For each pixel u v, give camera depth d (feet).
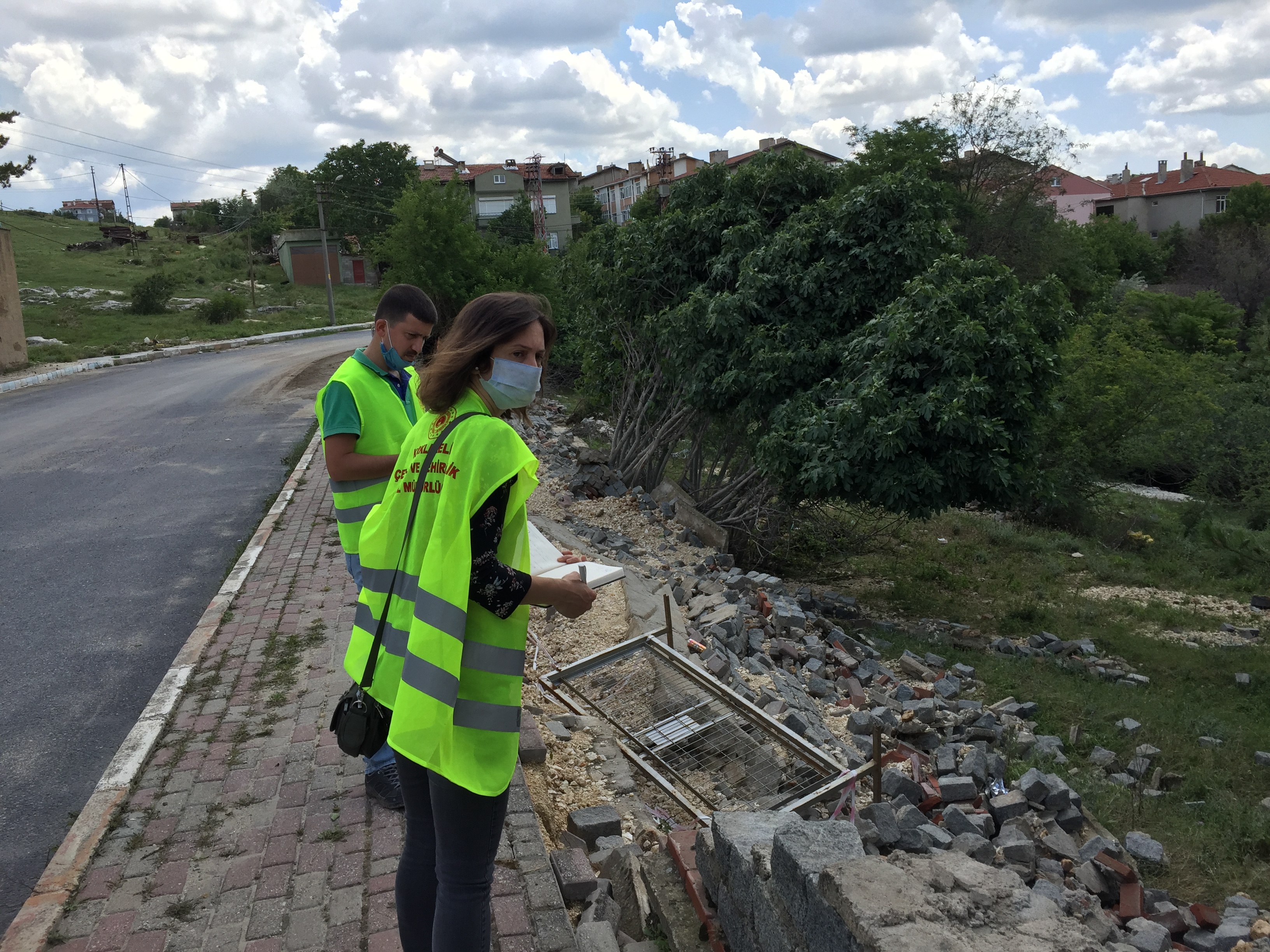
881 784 16.29
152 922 9.98
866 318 38.40
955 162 128.06
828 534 45.42
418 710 6.43
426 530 6.93
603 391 46.68
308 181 240.73
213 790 12.80
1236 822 21.63
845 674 27.48
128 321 129.59
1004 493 34.78
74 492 37.17
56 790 15.23
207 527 31.65
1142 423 64.75
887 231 37.58
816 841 7.20
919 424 33.06
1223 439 69.62
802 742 14.64
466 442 6.71
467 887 6.93
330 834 11.53
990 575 45.52
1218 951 15.25
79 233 232.53
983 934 5.81
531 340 7.03
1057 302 39.17
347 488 11.76
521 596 6.66
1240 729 28.12
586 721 16.63
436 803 6.82
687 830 11.42
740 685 21.08
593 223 56.18
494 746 6.73
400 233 98.27
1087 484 60.95
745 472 40.93
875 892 6.08
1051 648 35.22
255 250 241.55
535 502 38.99
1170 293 148.05
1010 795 18.74
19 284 149.18
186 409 59.00
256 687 16.53
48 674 20.01
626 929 10.65
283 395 64.80
